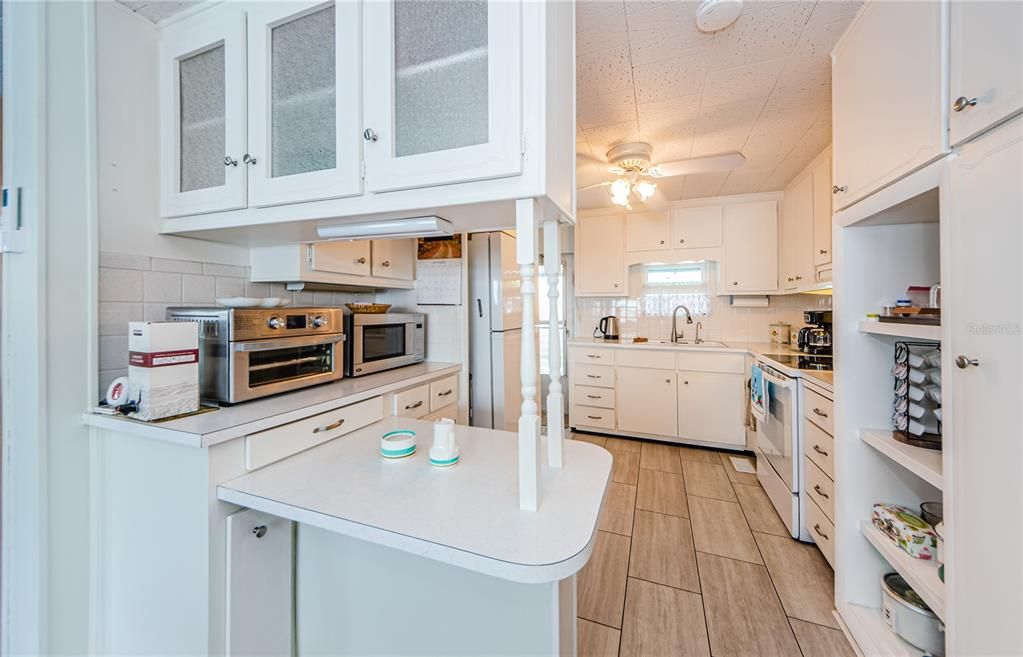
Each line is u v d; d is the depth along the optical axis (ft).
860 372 4.83
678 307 13.14
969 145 2.80
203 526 3.40
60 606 3.96
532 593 3.13
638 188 8.18
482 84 3.14
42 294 3.87
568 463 3.81
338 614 3.79
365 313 7.01
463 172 3.14
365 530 2.75
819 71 5.60
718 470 9.91
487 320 8.98
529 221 3.00
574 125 3.74
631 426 12.12
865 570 4.86
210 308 4.42
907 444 4.23
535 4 2.95
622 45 5.07
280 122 4.10
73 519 4.04
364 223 4.20
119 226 4.43
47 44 3.88
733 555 6.45
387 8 3.45
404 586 3.53
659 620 5.10
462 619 3.34
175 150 4.68
